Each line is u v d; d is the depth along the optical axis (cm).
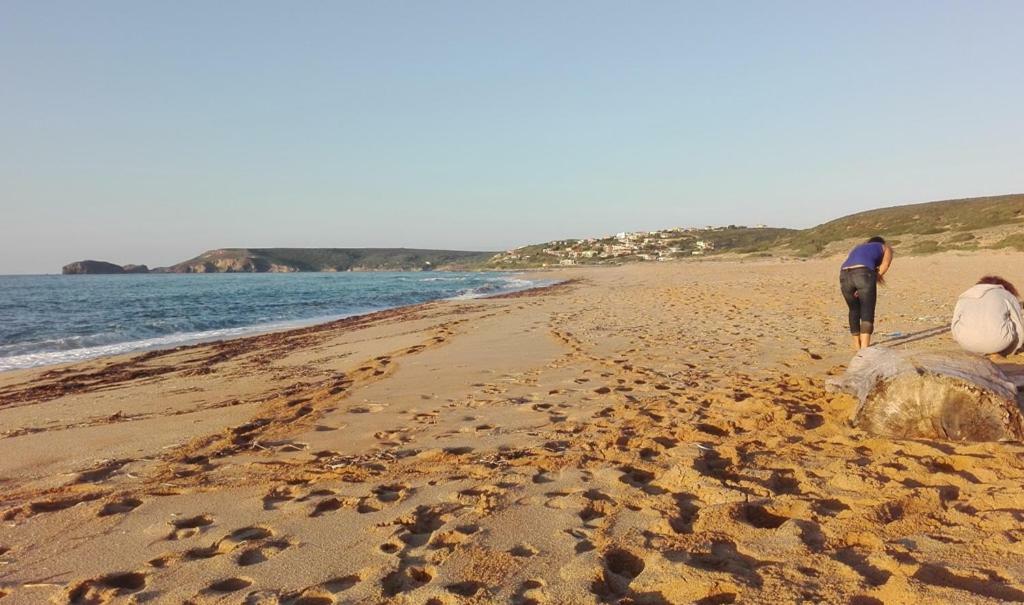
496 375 732
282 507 343
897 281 1953
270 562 276
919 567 239
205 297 3597
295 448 466
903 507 301
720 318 1237
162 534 314
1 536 318
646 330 1088
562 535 288
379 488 368
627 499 331
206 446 482
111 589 256
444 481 373
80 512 347
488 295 3014
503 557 268
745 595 225
